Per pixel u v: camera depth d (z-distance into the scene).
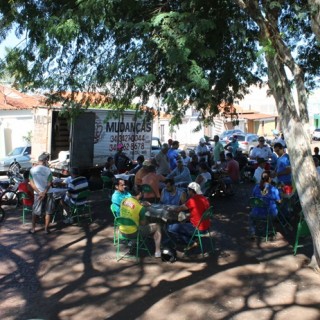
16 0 7.68
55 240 8.60
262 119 50.81
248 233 8.92
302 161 6.47
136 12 7.40
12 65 7.98
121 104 8.29
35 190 9.06
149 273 6.62
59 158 17.28
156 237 7.32
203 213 7.34
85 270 6.81
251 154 17.00
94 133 16.73
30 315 5.27
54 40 7.29
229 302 5.54
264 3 6.70
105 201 13.10
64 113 8.90
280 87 6.61
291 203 9.51
